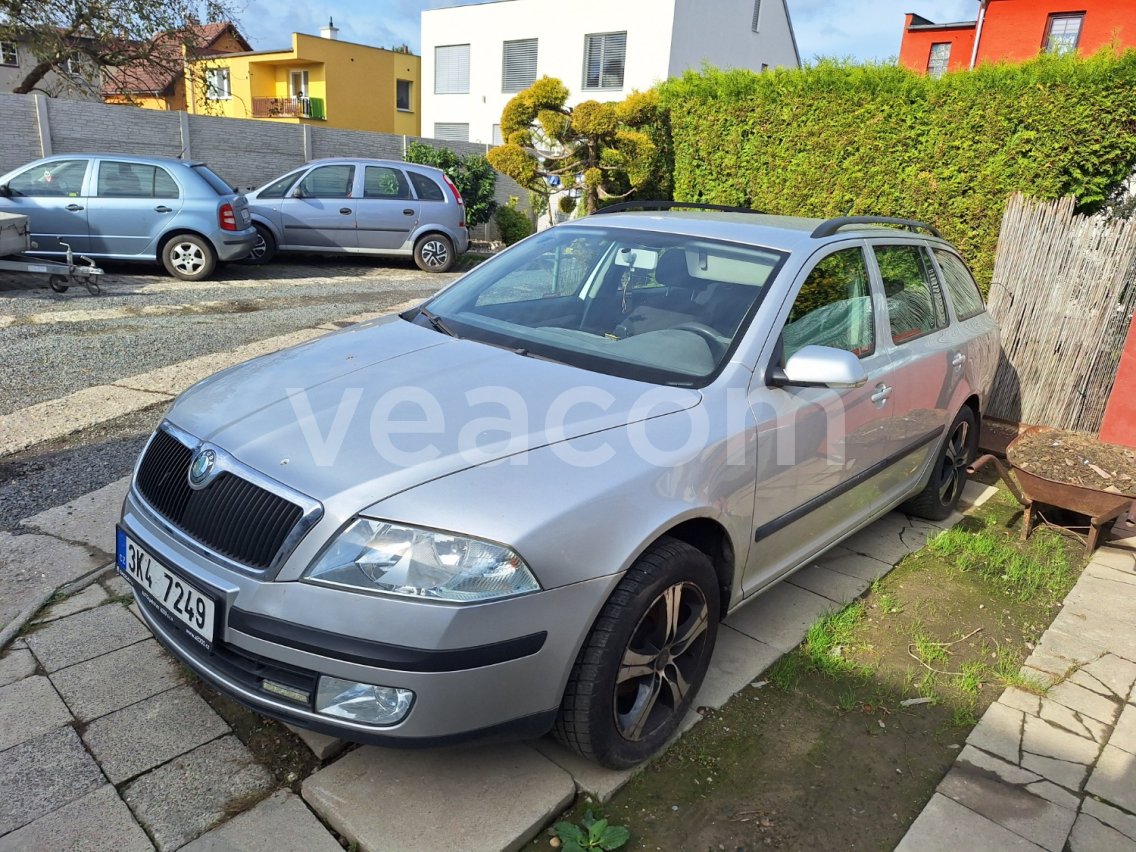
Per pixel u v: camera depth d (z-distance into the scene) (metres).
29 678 2.80
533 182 14.26
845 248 3.58
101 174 10.34
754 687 3.05
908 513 4.88
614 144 12.48
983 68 7.67
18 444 4.91
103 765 2.43
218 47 39.34
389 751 2.54
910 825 2.42
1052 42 7.60
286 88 36.12
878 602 3.78
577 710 2.29
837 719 2.91
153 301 9.23
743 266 3.25
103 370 6.44
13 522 3.95
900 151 8.23
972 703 3.05
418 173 13.07
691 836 2.34
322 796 2.33
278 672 2.12
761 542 2.95
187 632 2.26
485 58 27.94
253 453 2.30
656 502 2.36
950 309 4.50
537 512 2.12
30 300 8.85
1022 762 2.71
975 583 4.04
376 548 2.04
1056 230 5.98
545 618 2.12
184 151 14.41
